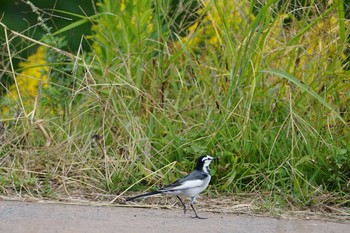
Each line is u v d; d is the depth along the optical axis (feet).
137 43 47.26
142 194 38.65
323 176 42.37
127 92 45.83
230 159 42.60
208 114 44.16
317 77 44.55
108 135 44.62
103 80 45.88
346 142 43.37
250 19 47.78
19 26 76.89
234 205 40.19
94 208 38.37
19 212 36.42
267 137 43.37
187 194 37.63
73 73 45.24
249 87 44.14
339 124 44.14
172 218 36.88
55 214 36.29
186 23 49.93
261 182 42.04
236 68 43.86
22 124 44.88
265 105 44.34
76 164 43.06
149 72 46.44
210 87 45.47
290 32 46.83
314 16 47.14
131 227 34.30
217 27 48.21
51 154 43.37
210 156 40.24
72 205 38.91
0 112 47.21
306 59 46.14
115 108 44.24
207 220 36.76
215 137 42.91
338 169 42.06
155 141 43.70
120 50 48.75
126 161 42.50
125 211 38.06
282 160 42.57
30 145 44.14
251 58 43.52
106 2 49.19
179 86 47.29
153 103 44.78
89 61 49.88
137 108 45.19
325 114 44.06
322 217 38.93
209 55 48.24
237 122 43.14
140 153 43.29
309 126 42.75
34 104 45.16
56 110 47.44
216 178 42.22
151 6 49.85
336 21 46.60
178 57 47.98
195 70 45.50
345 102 44.70
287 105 44.24
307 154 42.93
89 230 33.30
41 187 41.27
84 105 45.57
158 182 41.81
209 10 47.85
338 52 44.24
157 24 47.52
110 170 42.65
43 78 50.60
